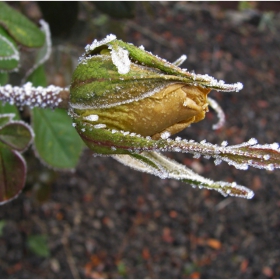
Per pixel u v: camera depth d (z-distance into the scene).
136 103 0.12
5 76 0.17
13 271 0.28
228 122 0.39
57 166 0.19
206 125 0.38
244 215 0.34
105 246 0.31
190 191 0.35
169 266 0.31
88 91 0.12
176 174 0.12
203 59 0.41
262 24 0.47
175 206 0.34
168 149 0.12
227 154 0.12
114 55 0.12
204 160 0.36
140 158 0.12
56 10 0.20
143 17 0.43
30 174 0.25
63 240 0.30
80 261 0.30
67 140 0.19
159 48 0.41
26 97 0.14
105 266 0.30
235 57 0.43
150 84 0.12
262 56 0.44
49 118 0.19
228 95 0.40
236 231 0.34
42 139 0.19
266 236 0.34
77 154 0.19
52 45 0.22
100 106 0.12
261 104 0.40
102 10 0.21
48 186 0.26
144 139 0.12
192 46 0.42
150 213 0.33
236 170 0.36
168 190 0.35
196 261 0.32
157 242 0.32
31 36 0.17
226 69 0.41
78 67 0.13
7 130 0.16
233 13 0.47
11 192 0.16
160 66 0.12
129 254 0.31
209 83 0.12
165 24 0.43
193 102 0.12
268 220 0.34
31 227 0.30
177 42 0.42
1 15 0.17
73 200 0.32
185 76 0.12
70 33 0.21
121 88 0.12
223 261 0.32
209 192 0.35
